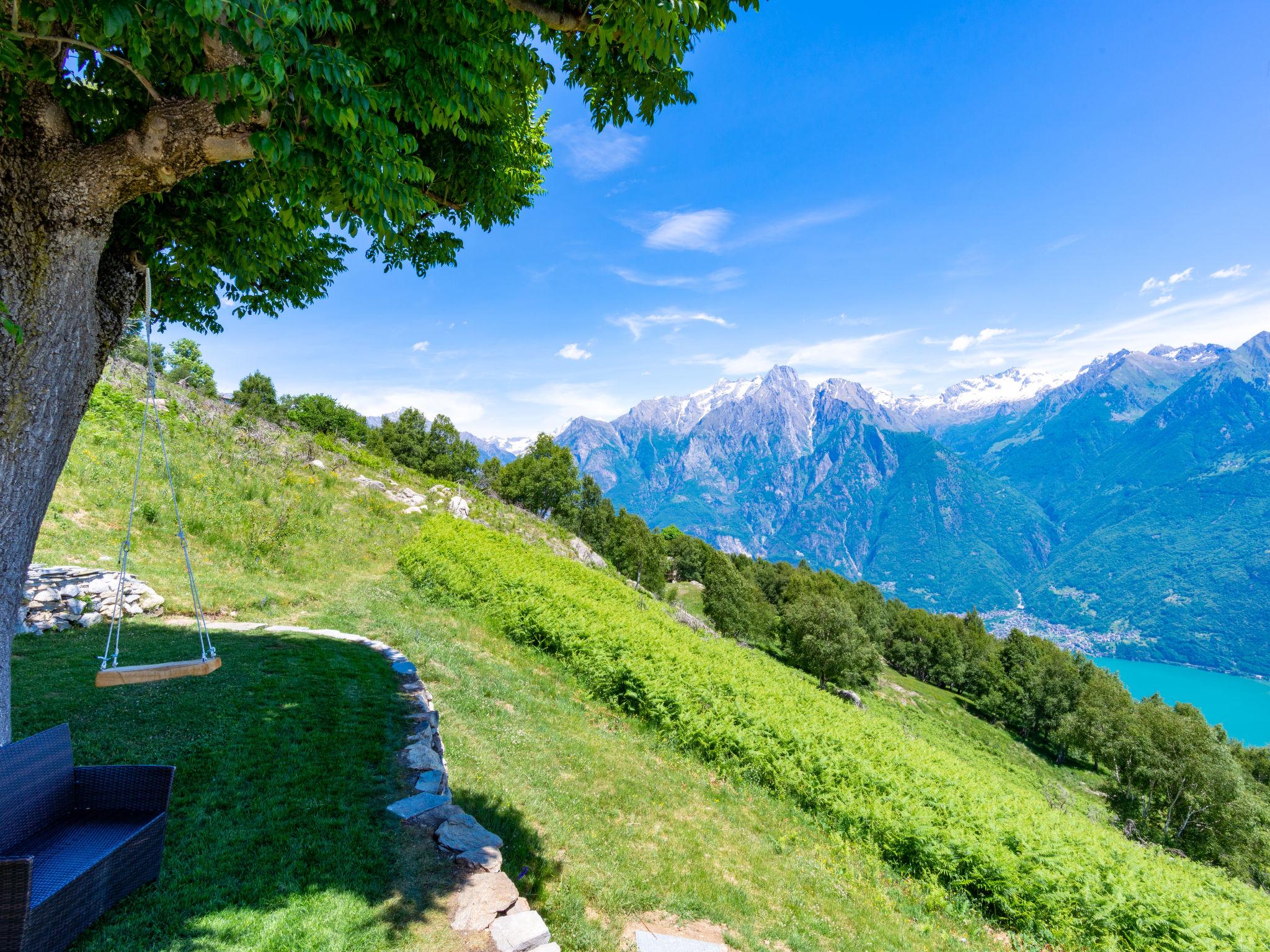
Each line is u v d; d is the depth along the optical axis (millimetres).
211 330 9523
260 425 44438
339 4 4754
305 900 4977
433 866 5879
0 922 3451
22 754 4387
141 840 4699
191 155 4590
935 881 12445
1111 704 86000
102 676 4699
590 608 25438
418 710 10398
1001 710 102188
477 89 5789
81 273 4680
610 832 9281
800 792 14906
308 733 8445
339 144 4973
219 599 16500
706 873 9078
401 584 24406
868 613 120500
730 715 17375
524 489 80500
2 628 4500
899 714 81562
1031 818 18125
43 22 3650
